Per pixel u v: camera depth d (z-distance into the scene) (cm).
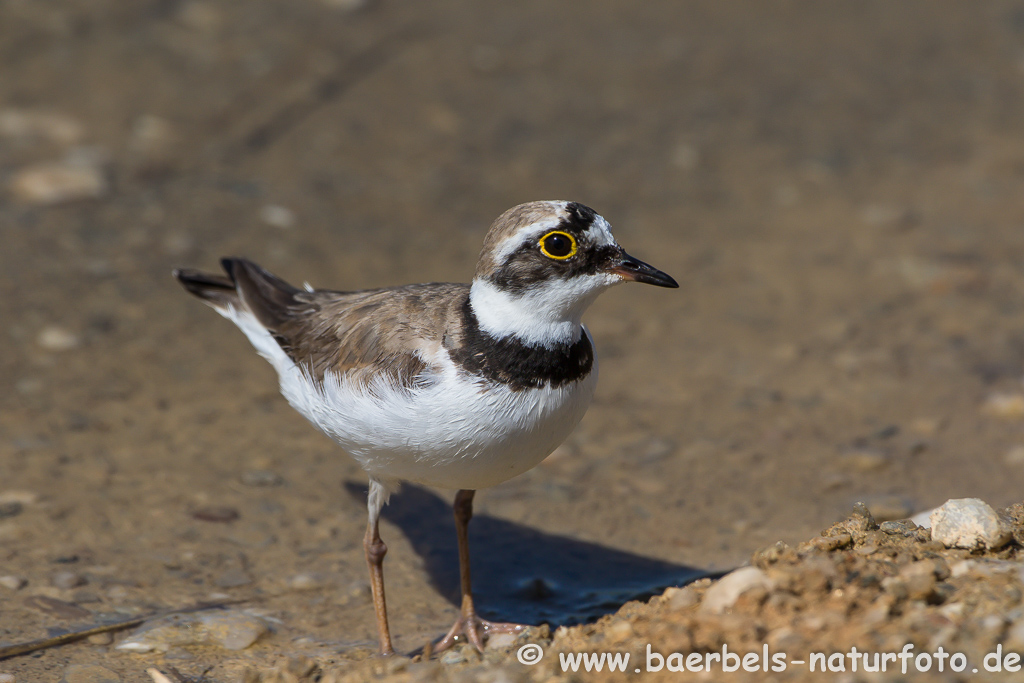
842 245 1662
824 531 760
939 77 2298
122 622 820
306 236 1566
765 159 1941
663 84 2181
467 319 741
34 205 1575
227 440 1118
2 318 1285
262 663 777
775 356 1345
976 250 1633
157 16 2205
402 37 2275
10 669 751
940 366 1306
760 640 622
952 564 683
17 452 1049
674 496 1046
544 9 2519
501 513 1027
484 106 2030
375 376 746
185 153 1777
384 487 807
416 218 1656
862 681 573
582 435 1165
